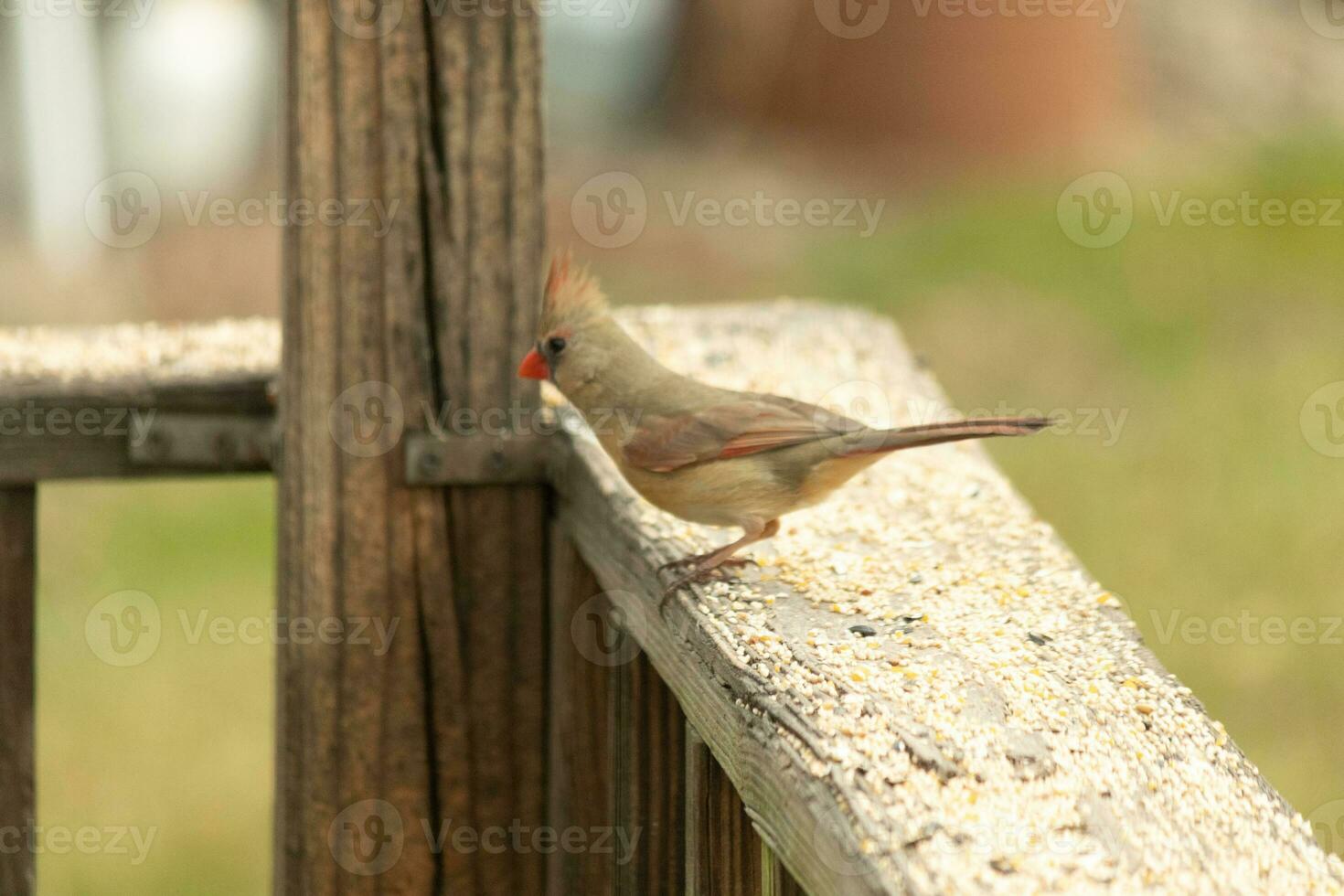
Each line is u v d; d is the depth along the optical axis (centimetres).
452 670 718
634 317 947
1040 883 398
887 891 396
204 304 2173
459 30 684
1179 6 3497
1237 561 1503
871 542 681
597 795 709
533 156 700
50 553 1623
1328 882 407
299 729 716
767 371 864
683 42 3200
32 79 2378
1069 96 2952
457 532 714
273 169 2719
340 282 691
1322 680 1320
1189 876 406
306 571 709
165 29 2583
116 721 1342
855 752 464
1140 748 476
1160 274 2202
